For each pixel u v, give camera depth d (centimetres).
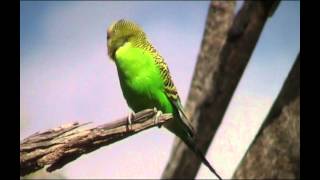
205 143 898
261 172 739
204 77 967
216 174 621
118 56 600
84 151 481
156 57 616
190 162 921
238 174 755
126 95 623
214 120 880
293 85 731
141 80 603
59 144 469
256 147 748
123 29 606
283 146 728
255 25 816
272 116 743
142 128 509
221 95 859
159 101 618
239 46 827
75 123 474
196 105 919
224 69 845
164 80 614
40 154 464
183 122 628
